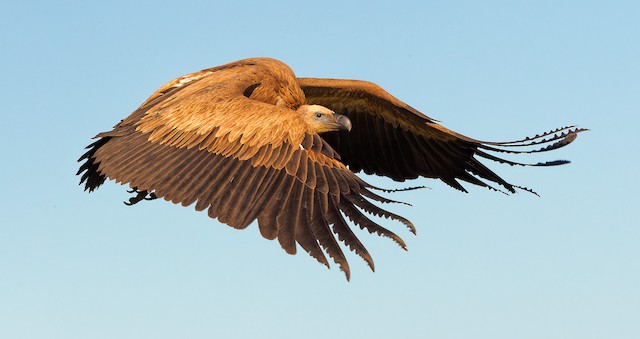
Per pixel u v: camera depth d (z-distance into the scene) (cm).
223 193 1122
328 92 1552
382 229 1034
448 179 1545
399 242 1023
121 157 1203
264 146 1144
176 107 1239
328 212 1073
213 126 1186
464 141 1491
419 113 1473
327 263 1036
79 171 1291
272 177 1116
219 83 1309
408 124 1542
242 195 1113
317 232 1061
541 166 1395
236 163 1143
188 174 1152
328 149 1135
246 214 1096
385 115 1556
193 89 1306
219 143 1167
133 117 1278
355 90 1533
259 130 1159
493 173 1477
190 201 1124
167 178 1157
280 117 1169
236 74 1362
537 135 1391
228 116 1190
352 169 1611
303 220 1075
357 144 1595
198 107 1220
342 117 1432
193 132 1194
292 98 1425
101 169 1199
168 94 1318
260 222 1081
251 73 1377
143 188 1155
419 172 1566
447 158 1533
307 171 1112
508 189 1456
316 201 1085
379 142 1581
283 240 1063
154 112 1256
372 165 1595
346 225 1057
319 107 1434
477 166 1503
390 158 1580
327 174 1111
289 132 1149
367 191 1077
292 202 1089
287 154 1130
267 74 1402
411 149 1562
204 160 1161
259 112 1183
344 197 1083
